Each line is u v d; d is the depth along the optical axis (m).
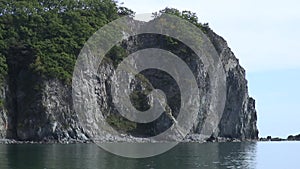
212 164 79.25
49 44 167.38
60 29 178.62
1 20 175.50
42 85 151.88
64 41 171.62
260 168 77.88
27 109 150.50
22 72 158.75
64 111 151.62
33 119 147.88
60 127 148.38
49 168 66.81
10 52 162.62
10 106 153.38
